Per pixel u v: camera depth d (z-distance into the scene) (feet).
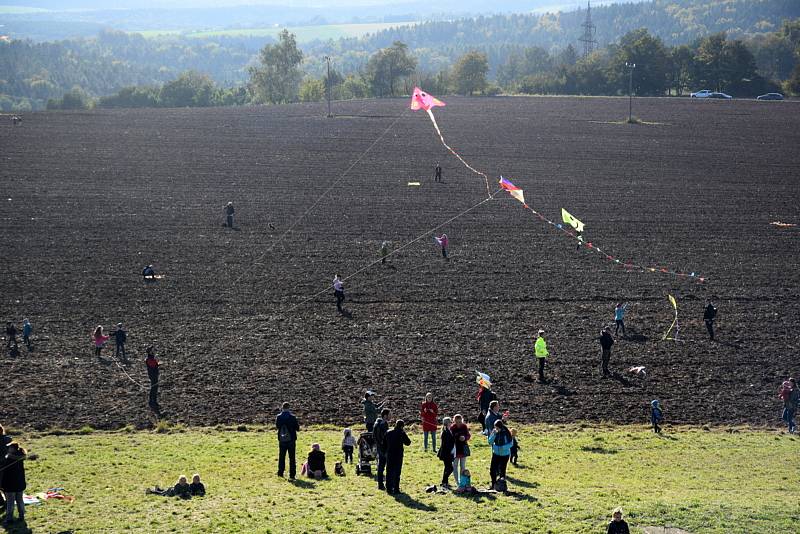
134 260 300.40
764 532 106.93
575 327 235.81
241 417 174.40
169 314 242.78
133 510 116.06
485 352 215.51
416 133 641.81
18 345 217.15
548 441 161.38
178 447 154.81
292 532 106.93
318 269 290.35
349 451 144.05
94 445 156.04
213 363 205.57
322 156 536.01
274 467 141.38
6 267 289.53
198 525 109.40
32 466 141.69
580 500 119.34
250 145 580.71
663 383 197.77
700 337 229.25
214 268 290.76
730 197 428.15
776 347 222.07
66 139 595.47
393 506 116.16
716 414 180.75
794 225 367.66
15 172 468.75
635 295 265.75
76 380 193.98
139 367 202.80
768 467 146.92
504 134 643.45
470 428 169.78
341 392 188.65
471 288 270.26
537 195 424.46
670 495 124.06
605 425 173.27
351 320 239.09
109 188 431.02
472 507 115.34
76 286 268.82
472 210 386.32
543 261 302.86
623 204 406.00
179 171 481.05
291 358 209.67
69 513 114.73
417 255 309.01
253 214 374.63
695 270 294.87
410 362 207.72
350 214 376.27
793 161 539.29
